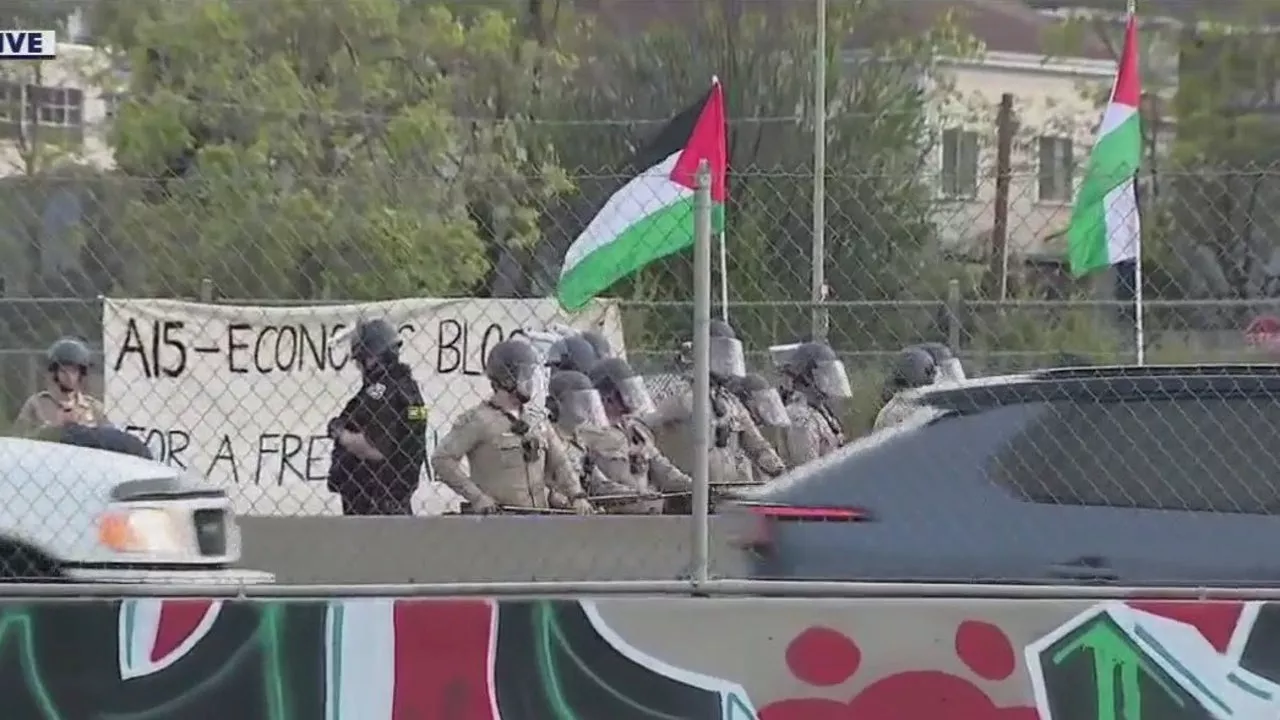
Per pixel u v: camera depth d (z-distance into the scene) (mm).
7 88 48688
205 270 32969
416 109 54500
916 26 72625
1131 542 14516
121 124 50594
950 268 36125
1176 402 14891
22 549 15484
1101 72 83000
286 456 28156
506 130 56688
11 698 13250
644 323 28422
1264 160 76812
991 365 27969
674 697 13250
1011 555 14680
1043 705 13188
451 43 58531
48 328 26312
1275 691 13125
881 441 15469
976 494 14969
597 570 17562
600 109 61938
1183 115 79500
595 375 22875
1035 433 15070
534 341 26953
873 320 27953
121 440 19078
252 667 13297
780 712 13219
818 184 31109
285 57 55500
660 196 22297
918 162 52469
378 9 56406
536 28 66125
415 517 18094
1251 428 14703
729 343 23688
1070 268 27953
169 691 13266
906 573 14766
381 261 43938
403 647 13289
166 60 53406
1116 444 14891
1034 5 84500
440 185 48906
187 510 16328
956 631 13211
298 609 13289
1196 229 31312
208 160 50406
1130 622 13219
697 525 13414
